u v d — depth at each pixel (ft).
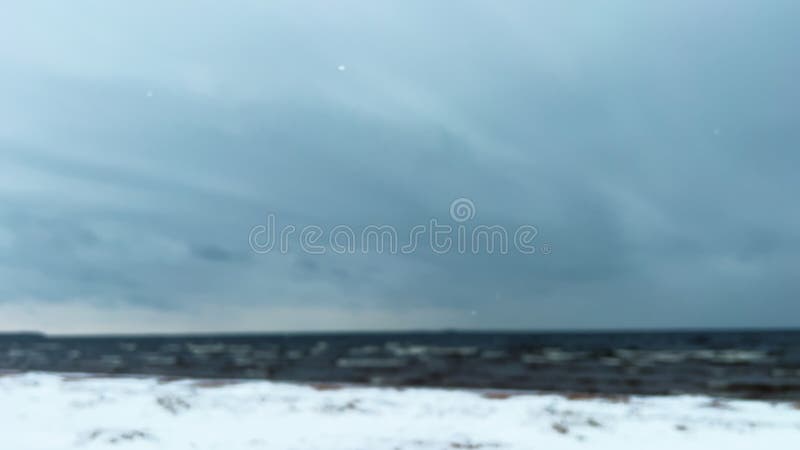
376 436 23.89
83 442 21.12
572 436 24.30
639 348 232.94
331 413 29.58
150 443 21.43
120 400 31.17
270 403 32.65
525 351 219.61
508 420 28.07
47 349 293.43
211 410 29.48
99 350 274.57
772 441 23.63
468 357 174.29
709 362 128.77
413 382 83.87
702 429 25.89
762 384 73.26
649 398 38.27
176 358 176.96
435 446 22.02
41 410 27.66
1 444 20.75
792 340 334.65
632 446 22.63
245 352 235.20
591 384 77.15
